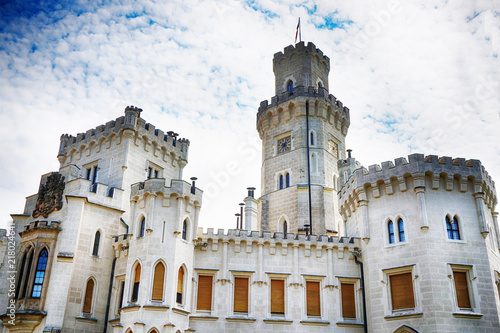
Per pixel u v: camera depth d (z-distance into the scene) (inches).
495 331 1487.5
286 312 1657.2
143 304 1498.5
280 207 2314.2
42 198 1802.4
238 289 1672.0
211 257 1689.2
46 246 1669.5
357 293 1710.1
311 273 1723.7
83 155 2202.3
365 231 1716.3
